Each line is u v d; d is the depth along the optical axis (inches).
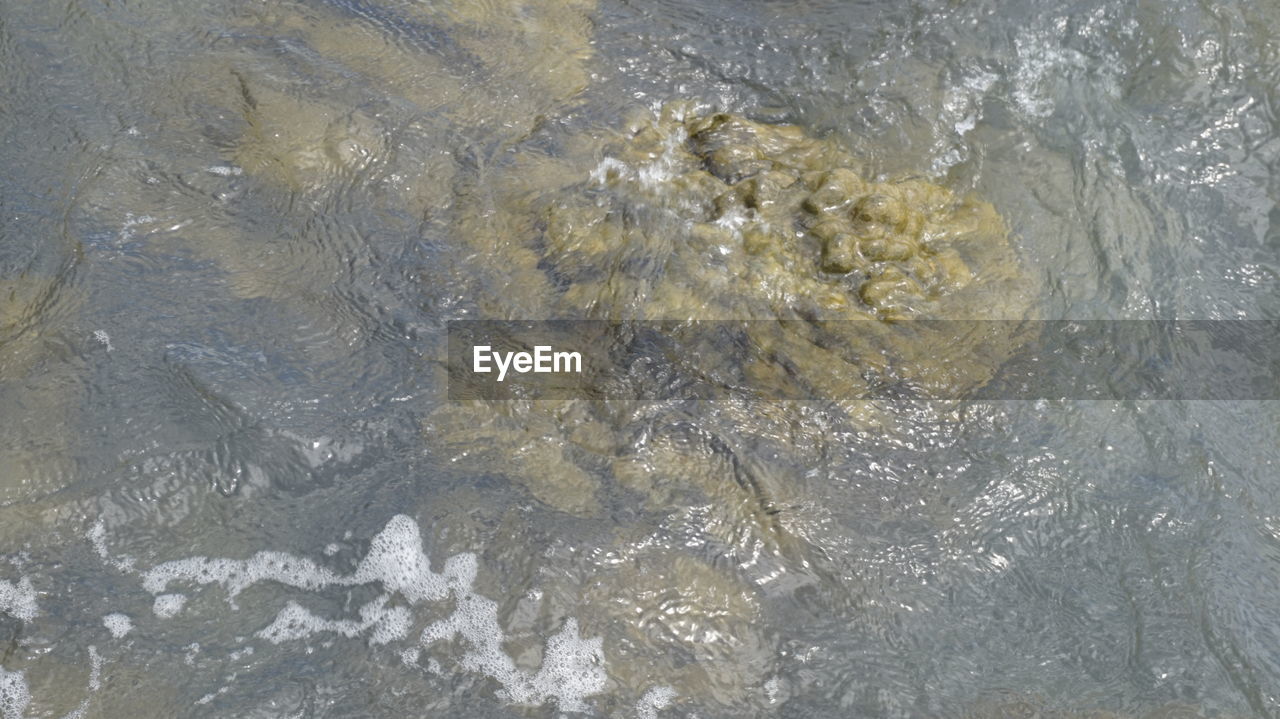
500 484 116.1
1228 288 136.0
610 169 147.6
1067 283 136.3
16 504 113.2
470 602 107.5
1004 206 145.3
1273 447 120.6
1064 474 117.8
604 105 158.1
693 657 103.7
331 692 101.1
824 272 136.1
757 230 139.2
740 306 131.8
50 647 104.0
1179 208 144.6
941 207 145.0
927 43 163.5
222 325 128.8
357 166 147.1
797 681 102.2
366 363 125.9
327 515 113.9
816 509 114.7
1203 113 154.2
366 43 166.1
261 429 119.3
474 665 103.1
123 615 106.4
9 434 117.8
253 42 165.2
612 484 116.2
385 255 136.7
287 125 151.7
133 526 112.7
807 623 106.3
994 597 108.7
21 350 125.6
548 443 119.5
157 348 126.1
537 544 111.2
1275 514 115.2
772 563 110.4
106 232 137.9
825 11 170.1
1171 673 103.0
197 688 101.3
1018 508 115.2
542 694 101.0
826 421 122.0
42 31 165.5
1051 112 155.3
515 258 136.9
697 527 112.8
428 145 150.6
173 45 163.9
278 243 137.8
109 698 100.6
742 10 172.4
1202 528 113.9
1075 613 107.5
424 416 121.4
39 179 144.3
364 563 110.3
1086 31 161.8
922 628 106.3
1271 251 139.9
